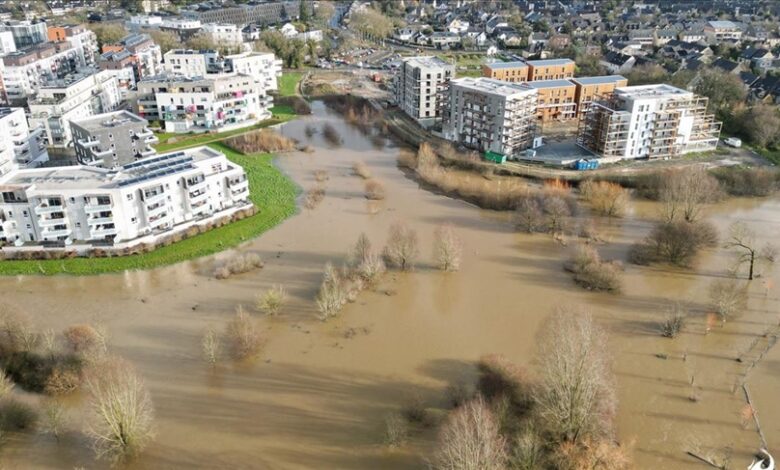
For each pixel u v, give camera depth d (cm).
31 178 13500
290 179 17925
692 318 11162
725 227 14875
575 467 7325
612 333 10738
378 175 18450
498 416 8150
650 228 14925
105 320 11031
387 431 8412
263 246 13850
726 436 8475
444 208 16100
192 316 11169
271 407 8931
